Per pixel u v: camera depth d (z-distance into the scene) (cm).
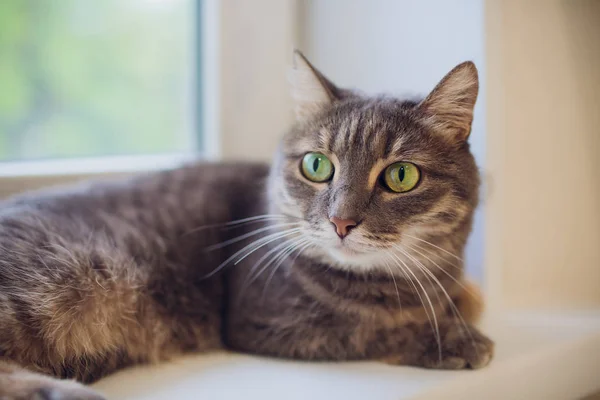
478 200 42
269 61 55
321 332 40
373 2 51
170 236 43
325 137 40
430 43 48
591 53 48
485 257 46
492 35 44
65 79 52
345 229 38
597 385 44
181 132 56
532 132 46
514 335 43
